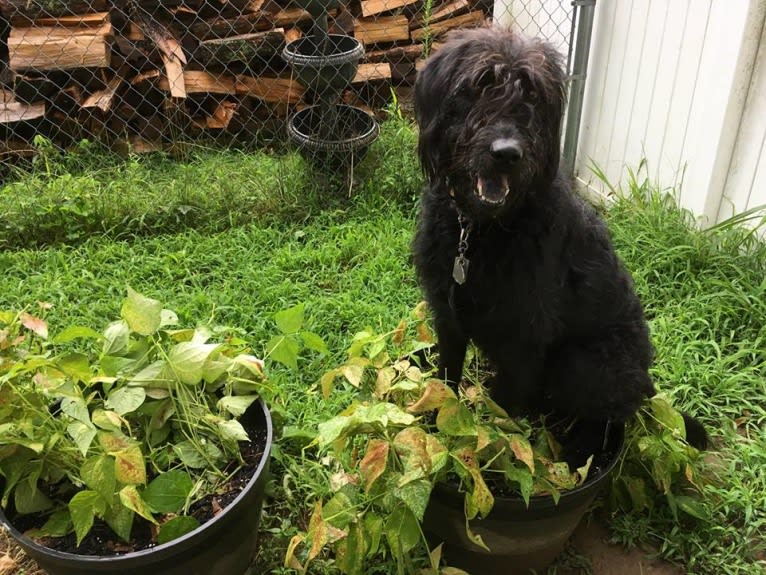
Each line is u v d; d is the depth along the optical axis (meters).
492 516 1.14
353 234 2.24
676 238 2.07
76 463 1.13
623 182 2.45
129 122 2.81
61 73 2.69
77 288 1.96
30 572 1.27
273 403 1.43
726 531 1.33
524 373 1.33
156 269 2.07
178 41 2.80
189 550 1.04
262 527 1.34
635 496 1.33
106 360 1.19
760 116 1.91
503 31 1.25
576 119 2.49
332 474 1.33
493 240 1.22
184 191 2.37
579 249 1.29
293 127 2.48
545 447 1.28
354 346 1.30
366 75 3.00
